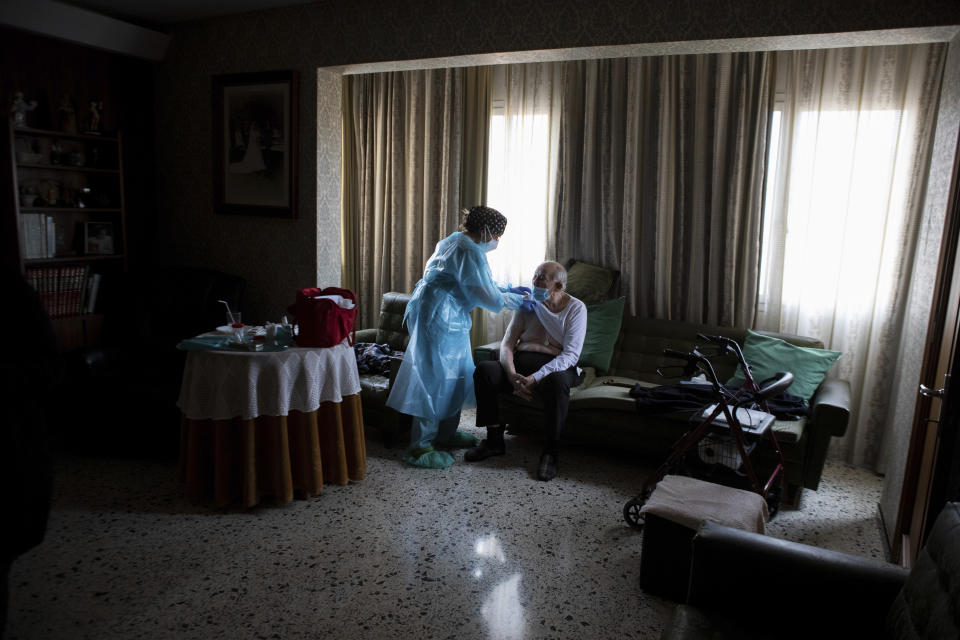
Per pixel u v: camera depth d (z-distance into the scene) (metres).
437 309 3.41
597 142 4.12
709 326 3.84
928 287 2.60
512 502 3.04
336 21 3.80
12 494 1.72
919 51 3.31
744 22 2.85
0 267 1.78
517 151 4.41
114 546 2.52
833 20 2.69
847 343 3.67
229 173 4.30
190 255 4.65
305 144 4.00
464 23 3.44
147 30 4.27
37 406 1.82
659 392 3.29
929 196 2.79
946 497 2.01
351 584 2.31
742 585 1.56
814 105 3.61
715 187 3.81
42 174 4.18
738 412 2.88
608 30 3.12
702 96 3.79
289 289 4.21
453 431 3.73
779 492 2.93
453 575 2.40
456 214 4.64
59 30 3.87
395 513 2.88
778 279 3.79
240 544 2.56
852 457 3.68
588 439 3.52
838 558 1.52
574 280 4.10
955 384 1.95
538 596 2.28
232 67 4.22
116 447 3.38
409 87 4.66
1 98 3.91
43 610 2.10
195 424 2.79
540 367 3.50
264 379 2.74
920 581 1.30
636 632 2.10
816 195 3.66
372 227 5.04
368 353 3.99
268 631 2.04
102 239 4.43
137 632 2.01
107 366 3.52
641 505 2.79
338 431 3.02
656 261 4.01
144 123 4.64
